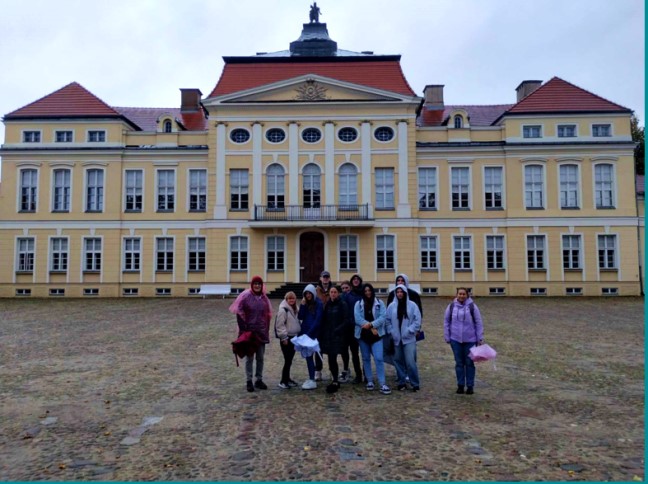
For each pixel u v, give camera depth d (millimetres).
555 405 8195
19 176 34469
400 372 9234
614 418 7512
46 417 7660
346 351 9672
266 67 35250
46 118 34500
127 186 34719
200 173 34781
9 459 6043
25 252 34375
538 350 13266
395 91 34219
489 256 33938
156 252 34312
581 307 25688
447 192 34219
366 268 33281
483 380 9953
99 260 34344
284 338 9227
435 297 32625
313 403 8344
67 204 34500
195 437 6758
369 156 33688
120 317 21438
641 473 5574
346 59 35312
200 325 18656
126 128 35375
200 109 39688
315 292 9375
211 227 33562
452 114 34750
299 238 33562
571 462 5875
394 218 33375
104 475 5578
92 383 9773
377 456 6062
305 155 33719
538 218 33594
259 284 9414
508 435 6766
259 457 6059
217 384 9688
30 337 15688
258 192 33531
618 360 11953
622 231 33312
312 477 5500
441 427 7090
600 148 33531
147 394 8953
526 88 39312
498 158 34188
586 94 34531
